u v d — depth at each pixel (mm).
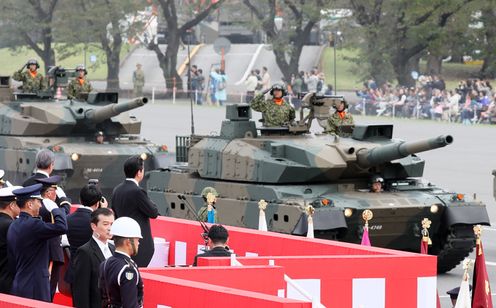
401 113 144375
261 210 54188
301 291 34000
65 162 76875
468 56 171500
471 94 139500
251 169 60062
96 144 80688
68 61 188750
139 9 174000
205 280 34406
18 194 34250
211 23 194625
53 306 29484
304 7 162125
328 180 59250
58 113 80625
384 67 159125
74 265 34844
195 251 46625
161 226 48219
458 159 108250
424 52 164250
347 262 37156
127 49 189375
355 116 143625
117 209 40969
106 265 30625
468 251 59000
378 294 37375
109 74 175625
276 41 167250
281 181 58656
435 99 141625
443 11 153750
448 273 59781
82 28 177875
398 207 56562
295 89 156000
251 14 176000
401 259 37594
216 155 62438
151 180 67438
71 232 37750
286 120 62438
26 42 184375
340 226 55062
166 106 157125
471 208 58125
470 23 160250
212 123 134375
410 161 59688
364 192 59062
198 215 57750
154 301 32625
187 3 173750
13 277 35156
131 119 83125
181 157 69188
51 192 36656
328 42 166125
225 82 161500
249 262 36781
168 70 171625
